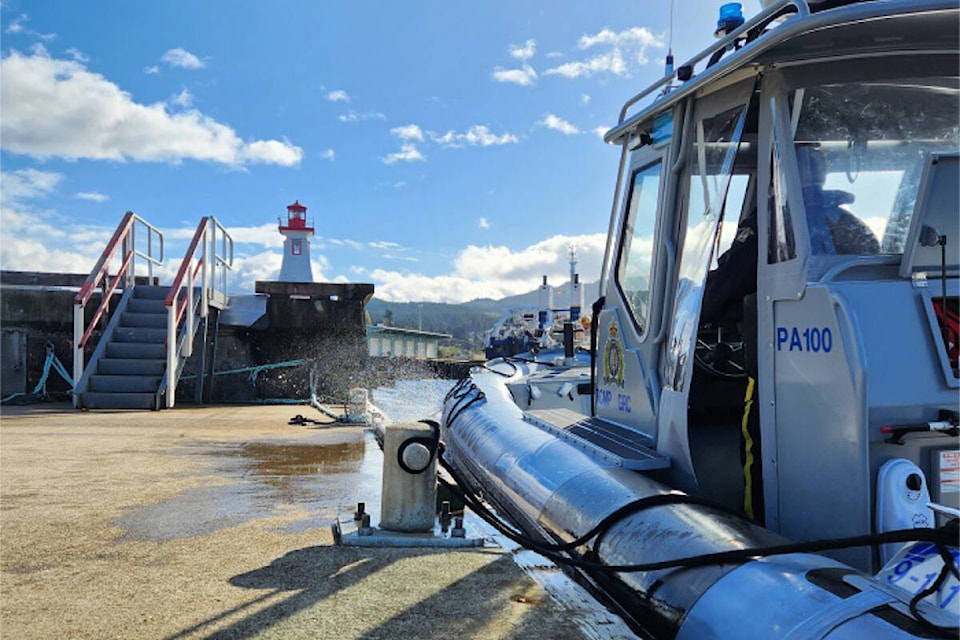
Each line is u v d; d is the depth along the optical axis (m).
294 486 5.60
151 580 3.38
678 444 3.42
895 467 2.45
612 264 4.55
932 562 2.10
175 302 11.45
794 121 3.05
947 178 2.55
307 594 3.20
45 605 3.07
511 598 3.15
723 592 2.28
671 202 3.81
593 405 4.77
